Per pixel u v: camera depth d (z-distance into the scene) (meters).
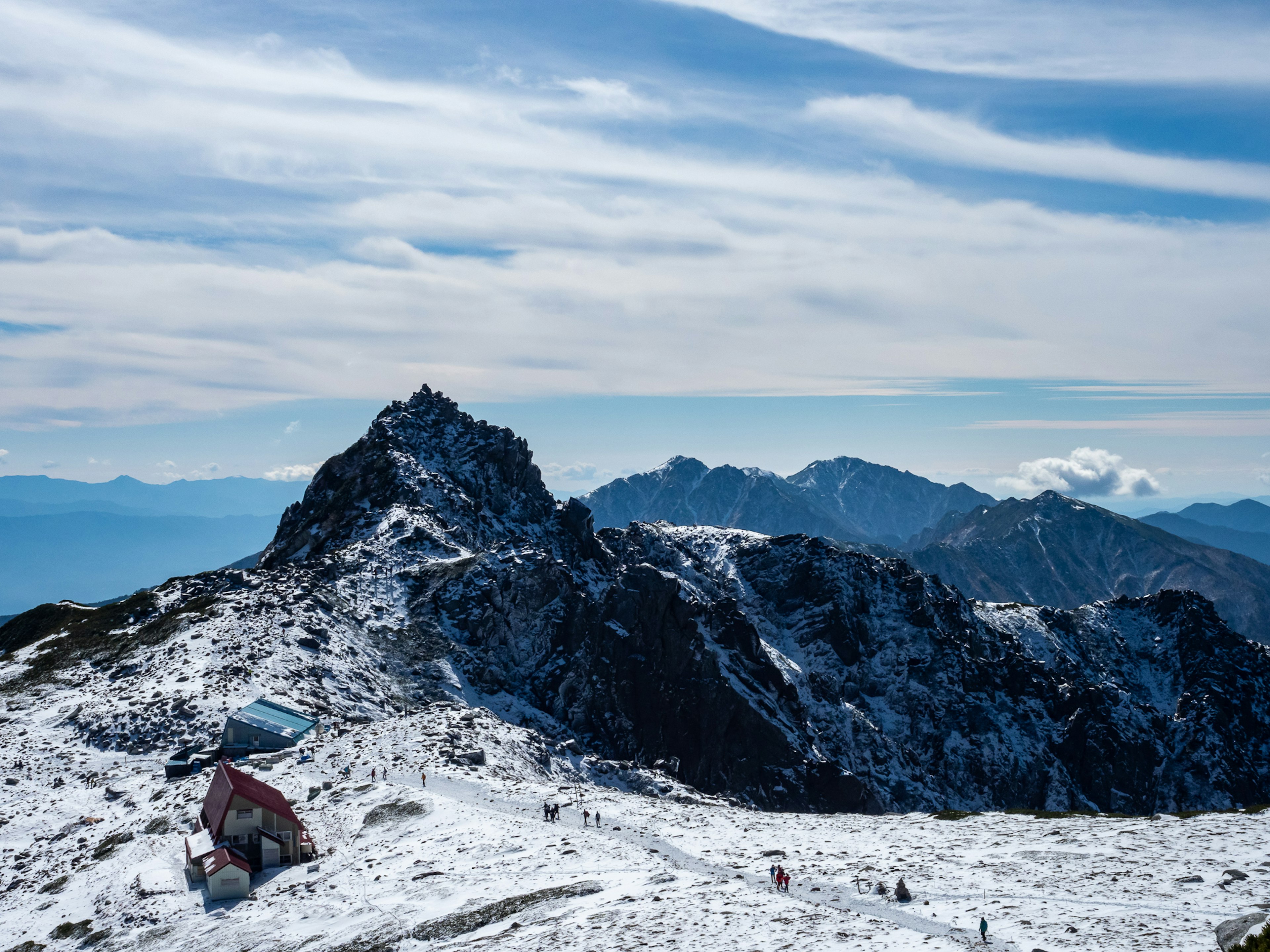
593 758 171.00
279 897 80.69
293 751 127.69
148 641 175.50
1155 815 103.75
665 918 64.88
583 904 70.50
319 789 108.56
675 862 82.56
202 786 109.19
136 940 76.00
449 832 92.62
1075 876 71.25
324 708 149.50
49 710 147.75
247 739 130.00
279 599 189.38
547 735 186.88
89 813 110.81
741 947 57.28
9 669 177.25
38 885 92.44
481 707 185.75
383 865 85.56
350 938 69.25
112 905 83.38
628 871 78.50
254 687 148.88
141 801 109.88
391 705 167.38
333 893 79.56
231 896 82.19
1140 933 55.25
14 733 137.50
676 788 164.25
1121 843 83.69
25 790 118.38
